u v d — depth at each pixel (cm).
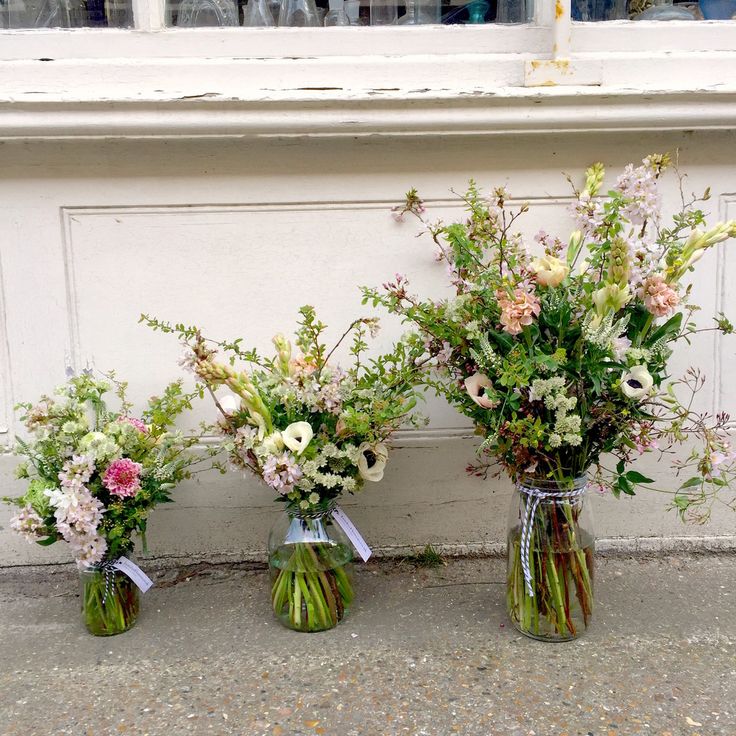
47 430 180
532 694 163
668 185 210
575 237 187
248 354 188
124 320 211
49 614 199
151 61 202
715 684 165
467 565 218
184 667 174
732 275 213
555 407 160
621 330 161
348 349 215
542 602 178
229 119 196
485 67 204
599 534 223
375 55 206
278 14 207
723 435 183
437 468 219
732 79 206
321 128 199
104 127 195
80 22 204
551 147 207
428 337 180
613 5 209
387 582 210
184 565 220
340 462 177
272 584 189
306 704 161
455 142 206
